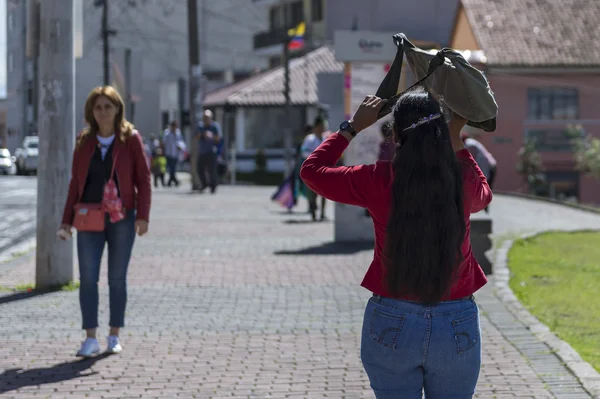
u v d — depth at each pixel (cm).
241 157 6197
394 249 419
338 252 1557
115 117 848
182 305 1078
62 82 1130
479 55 4781
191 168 3753
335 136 453
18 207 2672
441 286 415
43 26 1128
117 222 846
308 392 729
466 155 456
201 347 872
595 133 4881
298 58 6588
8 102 6575
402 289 417
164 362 817
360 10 2197
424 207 417
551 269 1393
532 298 1125
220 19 8162
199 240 1731
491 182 2030
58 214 1148
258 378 768
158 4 7794
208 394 723
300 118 6175
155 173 3981
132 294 1149
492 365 804
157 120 7688
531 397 712
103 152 843
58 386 742
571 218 2473
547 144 4875
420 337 417
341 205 1703
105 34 4850
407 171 422
